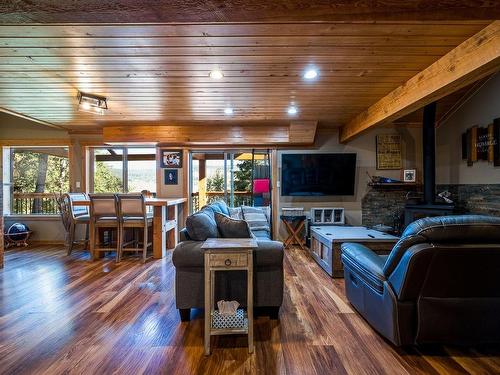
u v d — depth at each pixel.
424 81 2.85
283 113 4.38
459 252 1.58
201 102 3.85
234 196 5.91
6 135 5.39
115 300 2.68
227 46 2.41
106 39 2.29
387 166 5.30
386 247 3.38
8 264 3.93
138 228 4.58
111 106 3.99
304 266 3.87
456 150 4.46
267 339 2.01
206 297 1.86
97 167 5.69
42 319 2.29
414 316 1.78
